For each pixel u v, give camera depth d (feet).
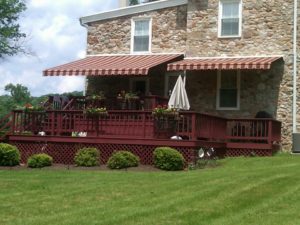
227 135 87.15
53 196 48.80
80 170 69.72
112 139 77.71
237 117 92.79
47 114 84.38
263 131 84.43
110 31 105.81
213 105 94.73
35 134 84.28
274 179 54.03
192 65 88.99
